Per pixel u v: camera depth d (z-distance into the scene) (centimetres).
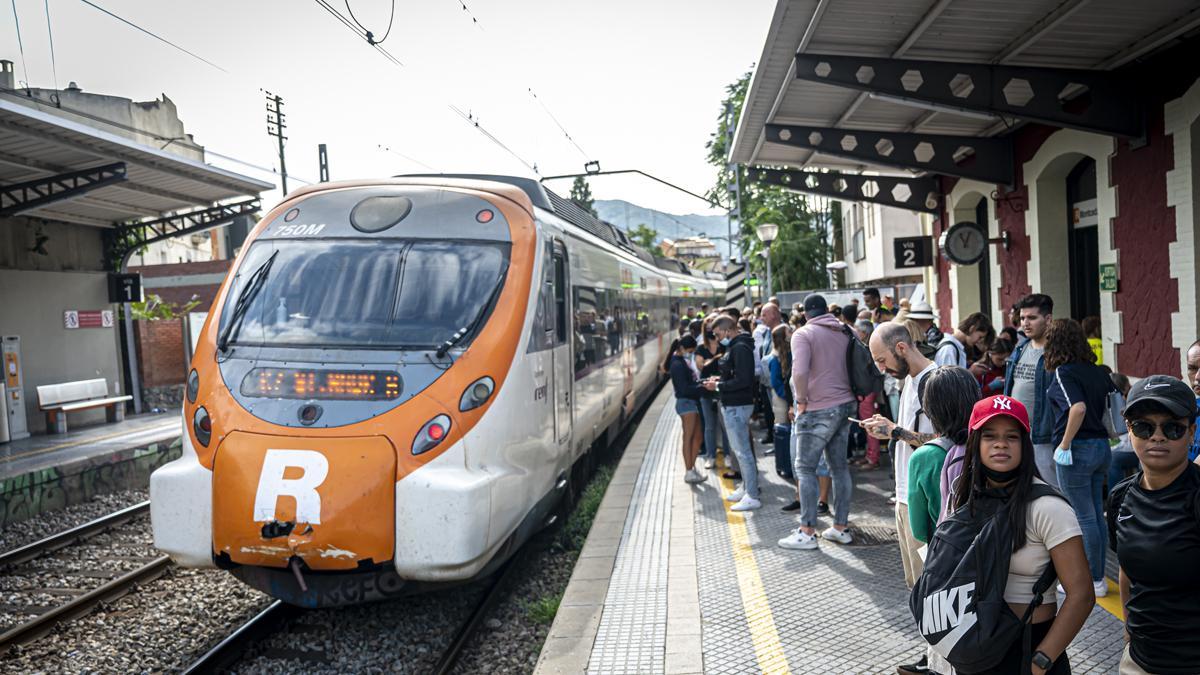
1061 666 295
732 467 991
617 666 496
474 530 551
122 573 900
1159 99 828
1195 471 302
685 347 982
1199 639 293
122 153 1470
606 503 903
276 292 638
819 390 684
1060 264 1115
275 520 536
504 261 654
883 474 954
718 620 555
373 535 538
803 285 3297
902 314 904
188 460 582
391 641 629
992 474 289
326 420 561
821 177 1523
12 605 802
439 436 561
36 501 1223
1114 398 516
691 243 11169
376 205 685
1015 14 753
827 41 848
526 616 671
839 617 546
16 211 1541
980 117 1130
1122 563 312
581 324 919
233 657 604
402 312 618
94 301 2075
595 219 1348
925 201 1520
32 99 1326
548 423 716
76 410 1894
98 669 616
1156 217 841
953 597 285
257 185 1842
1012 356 597
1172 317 818
